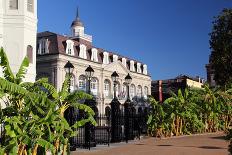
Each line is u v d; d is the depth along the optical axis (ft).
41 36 168.76
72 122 57.31
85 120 46.44
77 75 170.19
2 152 35.04
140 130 82.38
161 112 78.84
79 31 201.67
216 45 108.88
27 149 37.86
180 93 82.89
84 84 176.14
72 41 171.53
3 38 90.84
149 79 232.12
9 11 91.45
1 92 37.63
